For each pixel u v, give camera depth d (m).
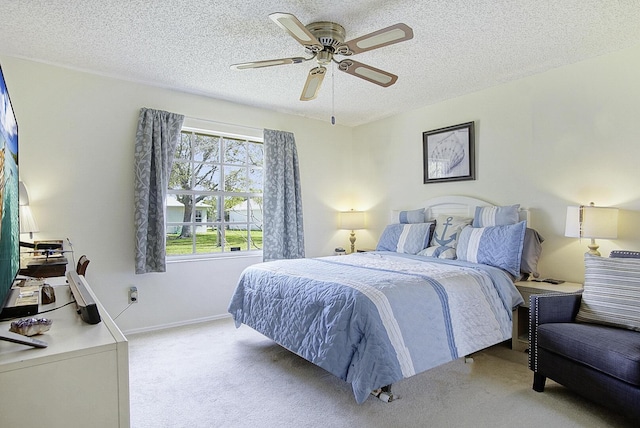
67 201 3.07
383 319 1.98
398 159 4.51
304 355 2.24
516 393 2.21
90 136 3.18
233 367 2.60
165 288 3.56
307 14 2.24
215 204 4.09
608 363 1.79
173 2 2.13
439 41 2.61
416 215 4.05
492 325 2.50
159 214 3.38
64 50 2.77
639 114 2.66
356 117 4.67
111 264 3.27
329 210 4.87
